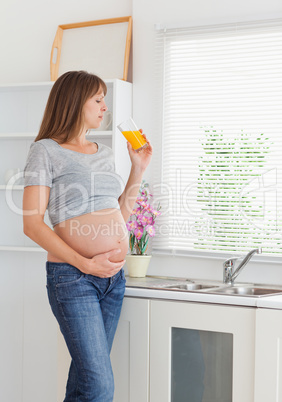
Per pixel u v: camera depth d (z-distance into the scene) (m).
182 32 2.87
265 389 2.14
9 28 3.38
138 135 2.33
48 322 3.22
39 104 3.25
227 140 2.78
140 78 2.99
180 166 2.89
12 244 3.31
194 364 2.31
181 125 2.88
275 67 2.69
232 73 2.78
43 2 3.29
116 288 2.24
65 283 2.07
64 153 2.12
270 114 2.69
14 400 3.30
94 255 2.11
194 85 2.86
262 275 2.70
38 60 3.30
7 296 3.32
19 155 3.29
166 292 2.35
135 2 2.99
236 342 2.21
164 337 2.35
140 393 2.39
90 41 3.10
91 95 2.19
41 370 3.24
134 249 2.94
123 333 2.44
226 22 2.76
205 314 2.27
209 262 2.81
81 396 2.09
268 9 2.69
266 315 2.14
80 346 2.06
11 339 3.31
